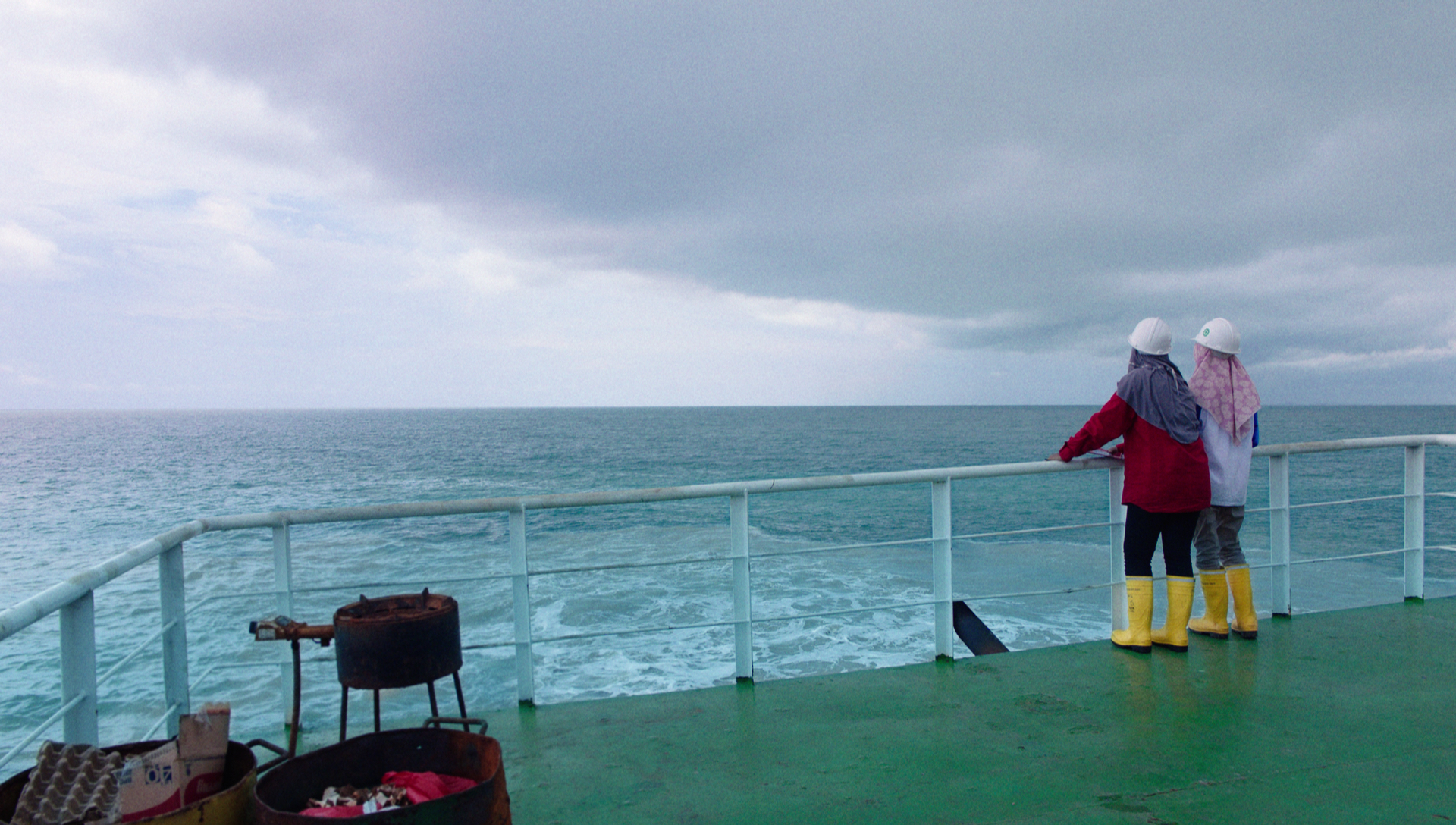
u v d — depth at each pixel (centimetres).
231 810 168
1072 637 884
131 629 991
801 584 1140
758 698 366
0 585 1451
